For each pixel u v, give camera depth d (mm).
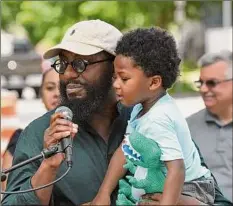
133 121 4840
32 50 31703
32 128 5195
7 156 7156
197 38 35812
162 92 4762
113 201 4938
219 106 8781
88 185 5078
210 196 4992
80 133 5195
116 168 4879
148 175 4676
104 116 5293
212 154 8727
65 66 5195
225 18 22109
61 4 27156
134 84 4680
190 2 30562
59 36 27422
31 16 27641
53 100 8000
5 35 33094
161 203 4488
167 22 28781
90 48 5148
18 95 26125
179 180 4535
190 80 27766
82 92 5180
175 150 4570
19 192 4754
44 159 4734
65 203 5070
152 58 4660
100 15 26438
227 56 8883
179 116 4707
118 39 5188
